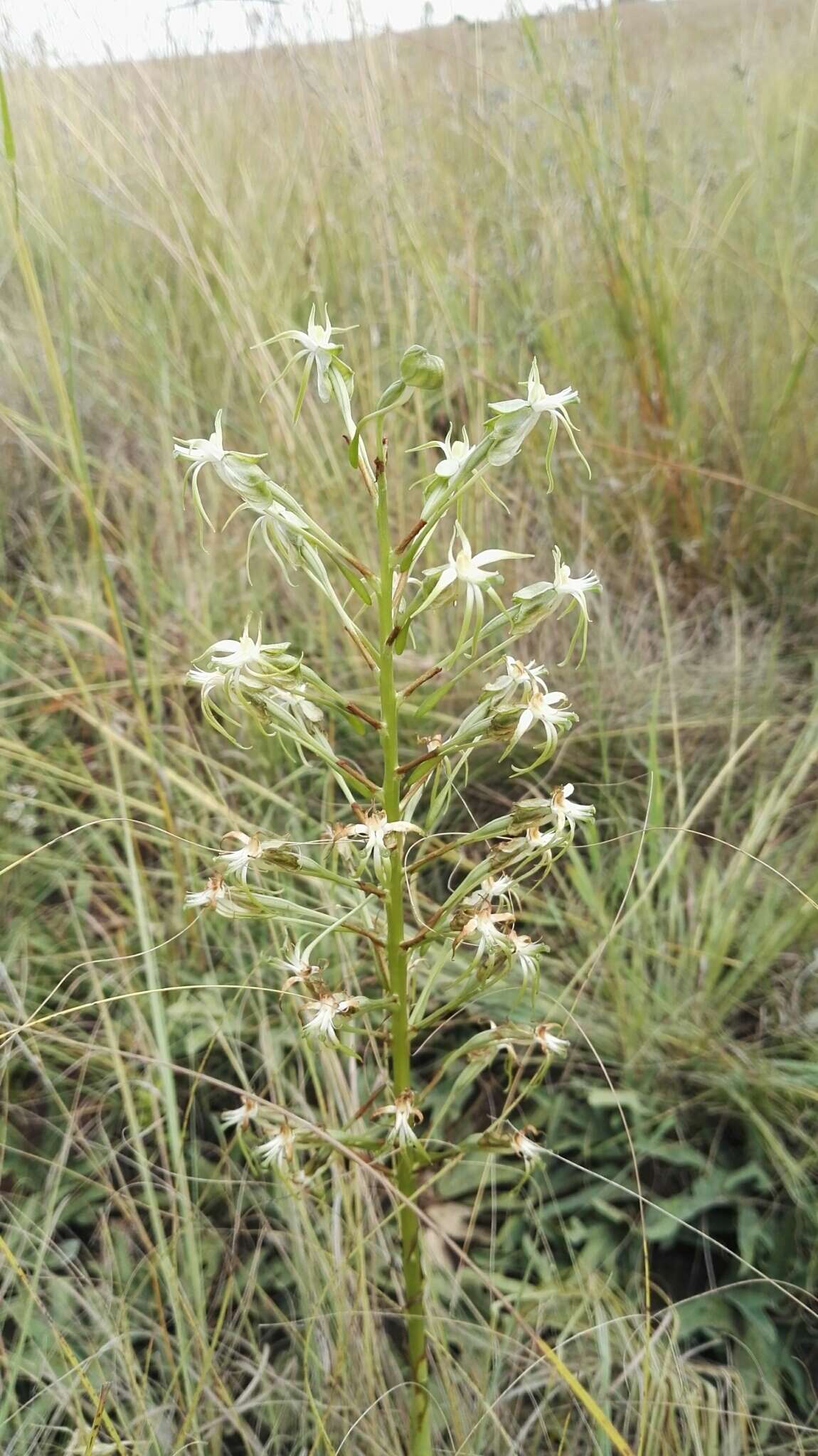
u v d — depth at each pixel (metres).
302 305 0.75
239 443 0.73
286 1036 0.48
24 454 0.73
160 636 0.65
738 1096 0.45
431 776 0.35
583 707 0.63
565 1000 0.50
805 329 0.70
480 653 0.65
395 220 0.75
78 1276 0.43
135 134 0.72
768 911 0.51
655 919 0.53
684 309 0.78
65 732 0.63
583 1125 0.48
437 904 0.55
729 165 0.88
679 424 0.75
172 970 0.51
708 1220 0.44
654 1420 0.38
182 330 0.79
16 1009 0.45
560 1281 0.43
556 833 0.31
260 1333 0.43
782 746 0.61
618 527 0.75
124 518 0.67
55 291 0.71
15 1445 0.39
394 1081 0.35
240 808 0.59
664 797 0.59
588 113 0.76
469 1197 0.47
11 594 0.70
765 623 0.68
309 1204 0.45
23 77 0.75
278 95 0.83
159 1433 0.39
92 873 0.57
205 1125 0.49
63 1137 0.47
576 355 0.77
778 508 0.72
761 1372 0.40
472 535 0.65
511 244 0.79
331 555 0.29
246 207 0.79
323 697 0.30
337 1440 0.39
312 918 0.32
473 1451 0.39
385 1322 0.44
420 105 0.87
